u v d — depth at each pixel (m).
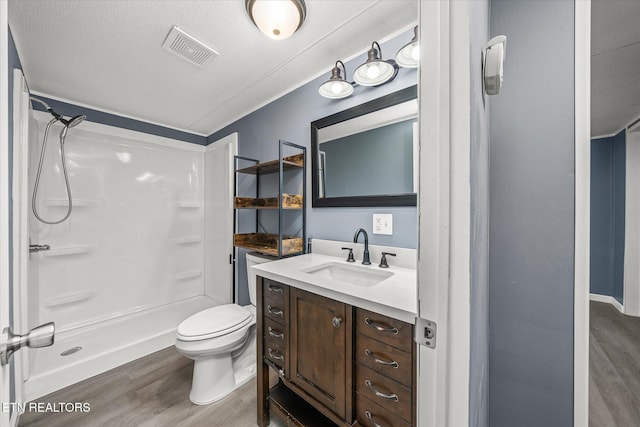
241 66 1.58
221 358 1.51
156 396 1.48
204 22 1.22
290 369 1.14
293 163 1.70
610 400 1.17
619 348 1.46
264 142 2.08
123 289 2.32
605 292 1.86
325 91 1.45
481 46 0.58
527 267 0.87
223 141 2.50
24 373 1.44
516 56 0.88
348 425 0.93
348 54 1.47
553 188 0.83
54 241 1.98
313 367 1.05
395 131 1.31
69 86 1.81
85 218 2.13
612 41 1.08
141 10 1.15
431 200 0.45
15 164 1.29
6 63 0.39
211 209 2.73
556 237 0.83
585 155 0.79
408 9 1.16
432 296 0.45
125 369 1.73
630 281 1.73
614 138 1.82
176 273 2.66
